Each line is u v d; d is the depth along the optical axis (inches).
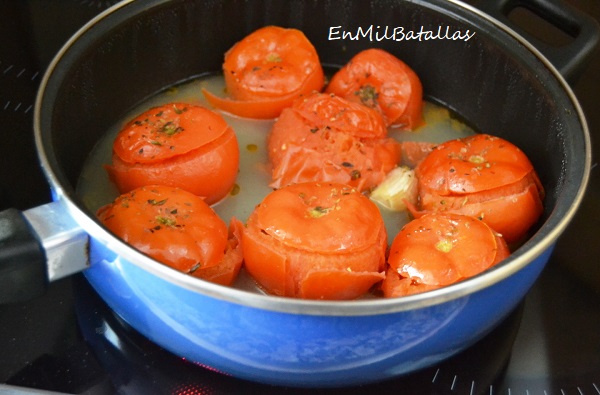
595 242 24.8
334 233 21.1
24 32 28.2
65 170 23.2
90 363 21.6
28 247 19.2
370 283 21.5
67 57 23.2
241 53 26.0
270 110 25.8
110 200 23.8
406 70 26.1
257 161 25.1
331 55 27.7
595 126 27.5
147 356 21.9
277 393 21.5
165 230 21.2
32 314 22.2
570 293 23.6
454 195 23.4
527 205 23.2
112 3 29.3
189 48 26.3
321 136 24.2
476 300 20.0
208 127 23.4
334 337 19.6
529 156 25.0
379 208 24.1
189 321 20.0
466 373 21.8
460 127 26.7
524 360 22.2
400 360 20.6
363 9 26.5
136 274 19.7
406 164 25.3
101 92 24.7
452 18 25.5
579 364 22.2
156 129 23.3
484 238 21.7
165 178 23.1
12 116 25.9
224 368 21.1
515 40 24.7
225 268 21.8
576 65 25.0
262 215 21.6
